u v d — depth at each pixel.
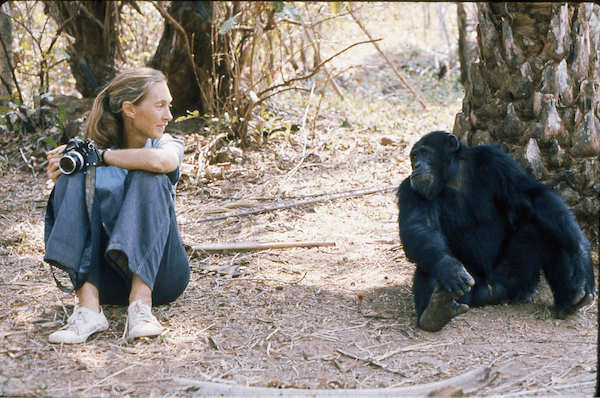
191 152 8.11
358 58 17.47
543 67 4.71
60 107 8.11
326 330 3.59
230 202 6.73
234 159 7.99
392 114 11.72
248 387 2.80
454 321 3.76
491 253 4.07
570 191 4.68
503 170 4.06
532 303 4.09
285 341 3.42
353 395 2.76
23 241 5.26
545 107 4.68
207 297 4.11
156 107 3.59
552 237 3.90
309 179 7.49
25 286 4.24
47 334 3.43
